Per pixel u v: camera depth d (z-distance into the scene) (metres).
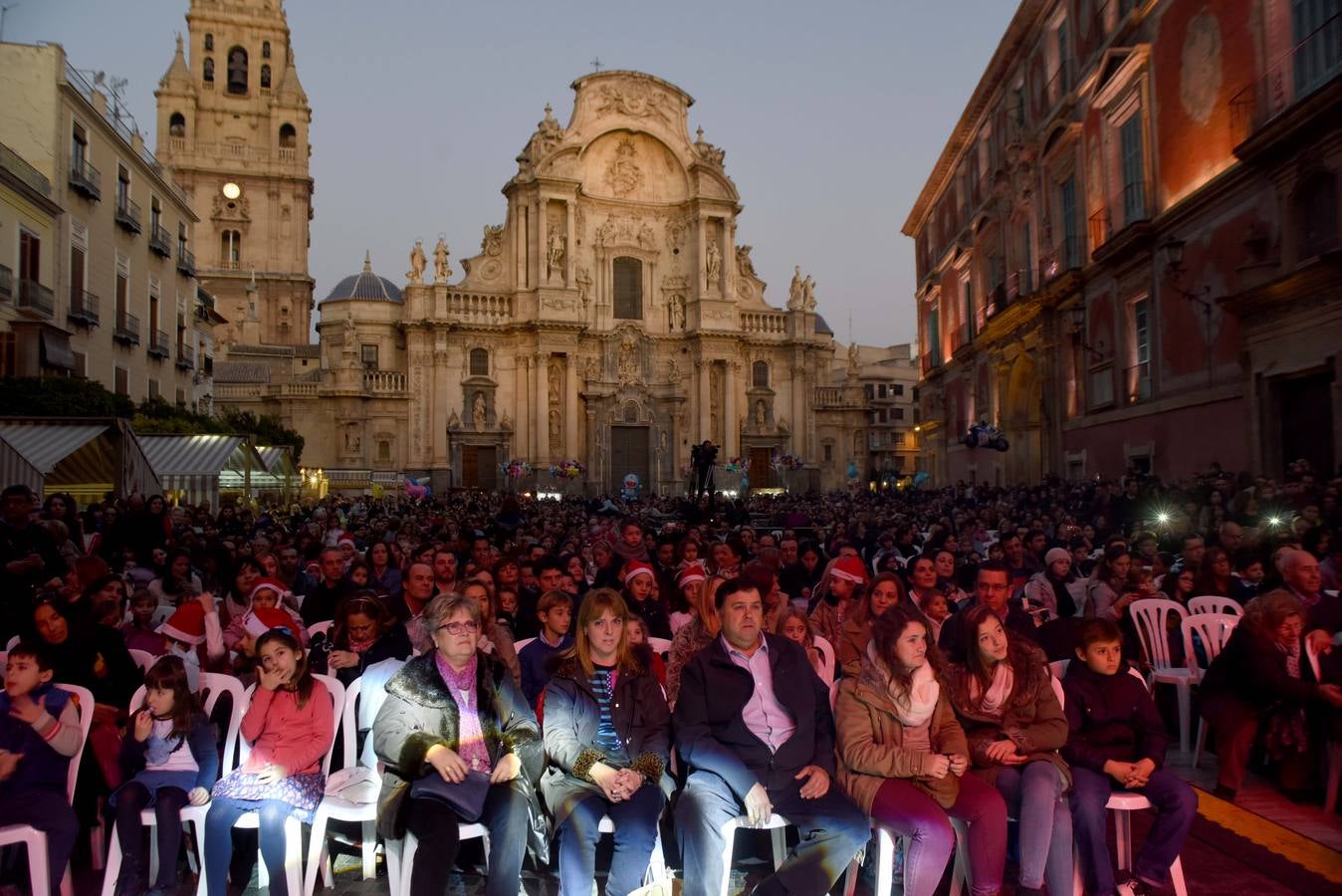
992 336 36.75
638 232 65.50
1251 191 19.42
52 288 28.55
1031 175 32.66
